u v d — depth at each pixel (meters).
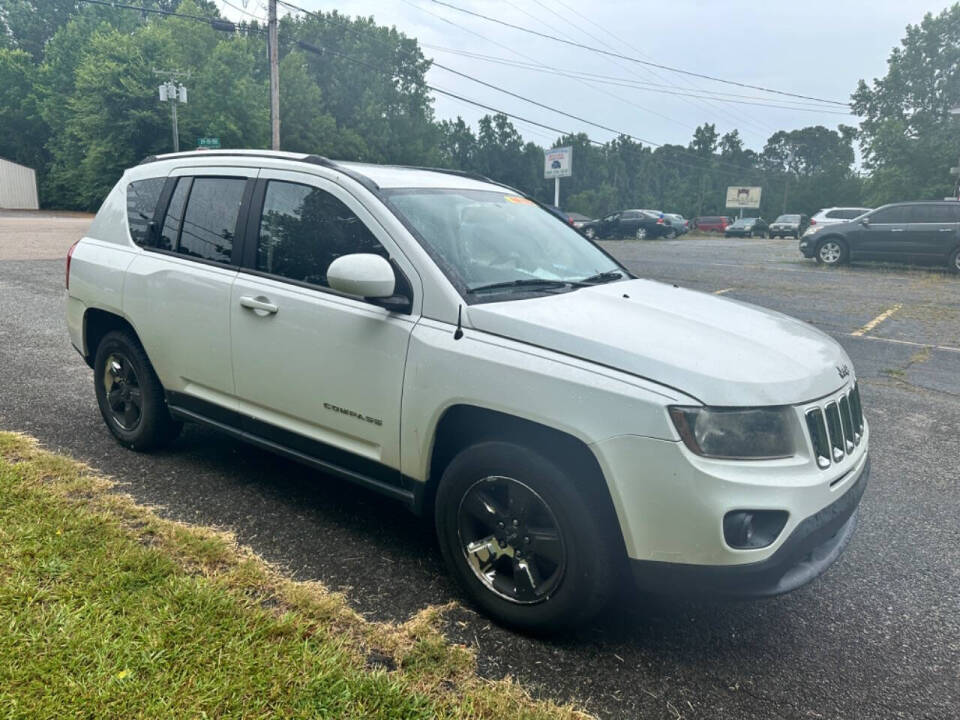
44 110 52.09
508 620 2.82
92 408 5.22
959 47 52.59
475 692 2.42
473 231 3.43
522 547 2.76
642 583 2.57
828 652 2.82
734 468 2.44
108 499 3.61
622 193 109.56
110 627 2.53
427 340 2.92
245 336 3.56
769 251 25.48
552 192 102.25
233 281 3.63
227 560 3.13
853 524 2.99
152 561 2.98
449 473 2.93
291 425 3.50
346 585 3.07
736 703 2.50
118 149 44.81
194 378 3.89
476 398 2.76
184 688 2.26
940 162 46.25
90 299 4.42
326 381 3.27
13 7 72.50
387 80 68.25
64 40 55.38
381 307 3.10
